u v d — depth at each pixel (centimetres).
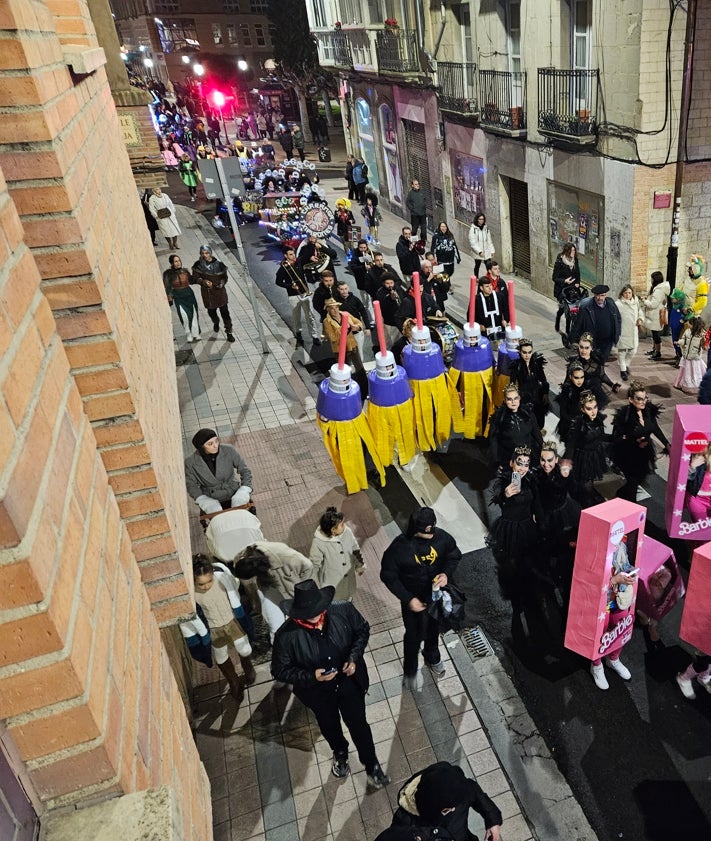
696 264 993
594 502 689
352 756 488
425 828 318
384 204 2378
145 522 250
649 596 527
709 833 427
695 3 947
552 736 493
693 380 927
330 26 2502
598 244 1223
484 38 1429
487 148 1527
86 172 251
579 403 699
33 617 124
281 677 410
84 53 273
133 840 144
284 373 1086
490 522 719
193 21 6100
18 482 120
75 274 210
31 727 136
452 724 506
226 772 484
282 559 526
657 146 1051
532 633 582
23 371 139
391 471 816
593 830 433
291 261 1120
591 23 1120
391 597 627
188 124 3594
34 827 142
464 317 1305
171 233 1767
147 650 210
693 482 598
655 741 485
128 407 231
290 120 4178
